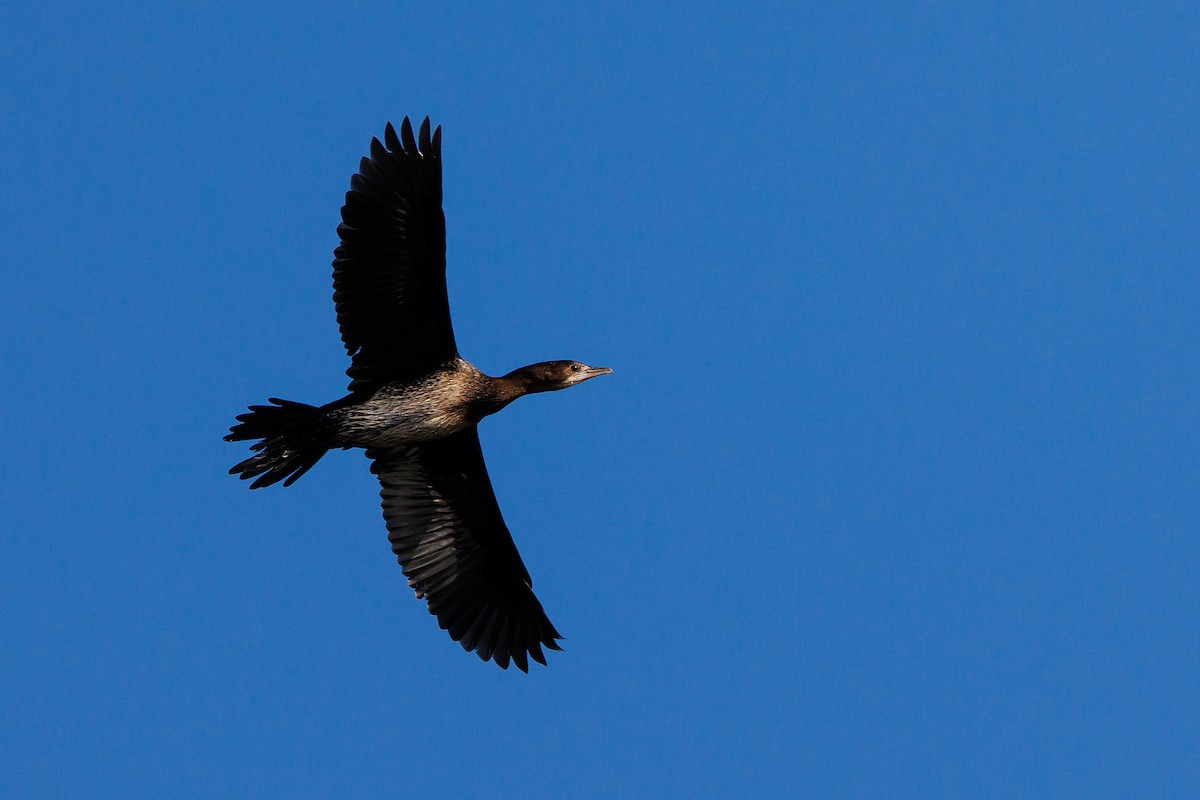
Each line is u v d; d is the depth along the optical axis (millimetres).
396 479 17266
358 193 15109
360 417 15359
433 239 15219
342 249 15180
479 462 17094
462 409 15930
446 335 15734
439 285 15445
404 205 15148
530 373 16297
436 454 17016
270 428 15102
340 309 15391
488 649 17391
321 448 15555
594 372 16500
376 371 15664
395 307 15500
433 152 15023
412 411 15609
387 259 15289
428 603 17328
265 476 15492
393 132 15094
